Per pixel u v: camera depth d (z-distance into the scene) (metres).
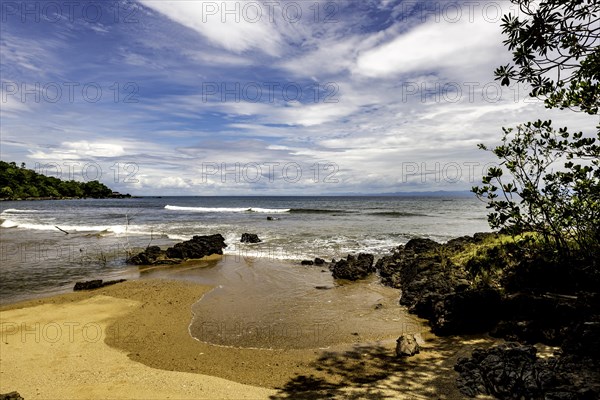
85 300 13.30
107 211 66.00
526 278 8.66
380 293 13.74
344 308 11.86
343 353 8.29
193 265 19.66
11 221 41.56
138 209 72.81
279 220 43.22
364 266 17.12
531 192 7.63
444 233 30.02
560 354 5.97
